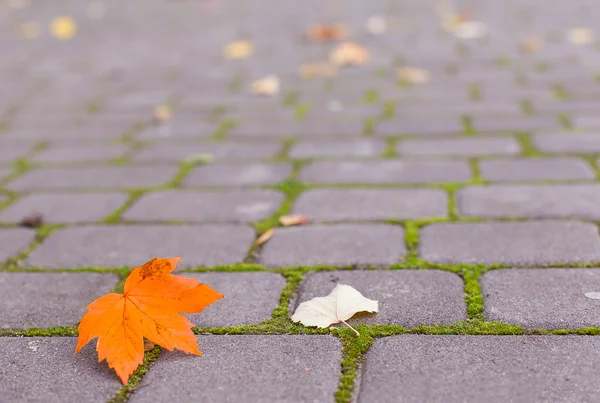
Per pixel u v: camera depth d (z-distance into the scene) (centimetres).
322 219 214
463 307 157
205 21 641
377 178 249
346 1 739
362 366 136
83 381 135
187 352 137
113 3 801
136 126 335
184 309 138
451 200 224
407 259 183
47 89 415
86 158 291
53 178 267
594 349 137
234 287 172
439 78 396
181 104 370
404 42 505
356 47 457
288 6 718
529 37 497
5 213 234
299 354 141
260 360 139
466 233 197
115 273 185
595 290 161
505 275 171
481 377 130
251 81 412
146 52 509
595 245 185
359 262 183
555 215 206
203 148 297
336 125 319
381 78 404
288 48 500
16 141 319
